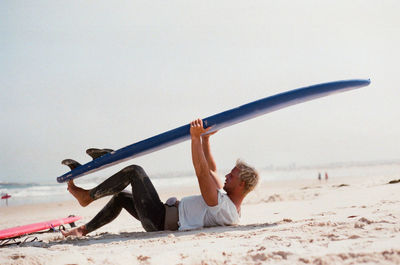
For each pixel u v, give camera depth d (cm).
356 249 194
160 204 346
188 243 269
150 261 208
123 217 800
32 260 223
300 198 941
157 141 363
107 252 256
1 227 865
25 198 2680
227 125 366
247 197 1291
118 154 367
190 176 5859
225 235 292
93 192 344
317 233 261
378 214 336
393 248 184
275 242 240
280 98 360
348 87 375
